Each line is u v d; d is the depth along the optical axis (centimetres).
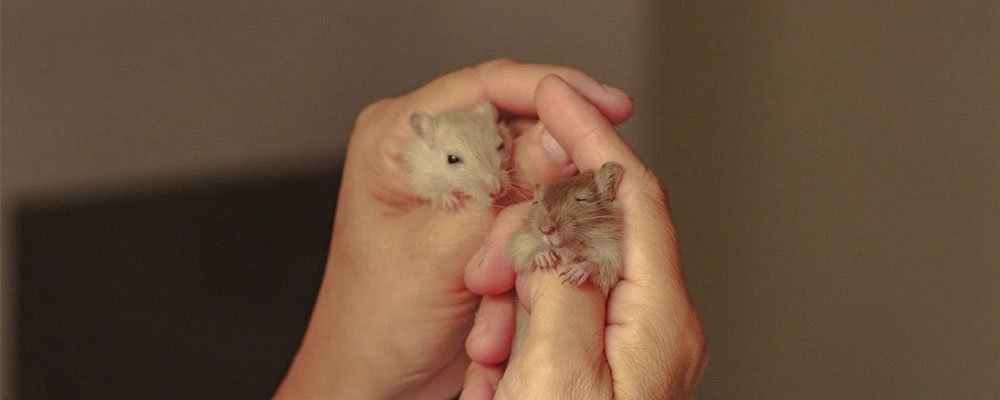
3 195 74
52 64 73
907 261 64
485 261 55
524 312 55
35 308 76
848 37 64
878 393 66
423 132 62
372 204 63
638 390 48
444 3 76
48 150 74
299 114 77
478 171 60
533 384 48
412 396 65
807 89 67
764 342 73
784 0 67
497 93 63
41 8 73
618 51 76
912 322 64
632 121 76
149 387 77
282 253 77
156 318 77
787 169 69
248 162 76
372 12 76
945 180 61
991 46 58
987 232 59
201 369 77
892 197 64
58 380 76
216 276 77
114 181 75
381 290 61
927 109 61
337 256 65
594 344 49
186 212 76
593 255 50
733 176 72
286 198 77
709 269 75
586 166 54
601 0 75
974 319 61
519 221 55
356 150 65
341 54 76
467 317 61
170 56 74
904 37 62
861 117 64
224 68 75
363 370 63
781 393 72
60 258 75
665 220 51
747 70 70
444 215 60
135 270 76
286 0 74
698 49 72
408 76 77
